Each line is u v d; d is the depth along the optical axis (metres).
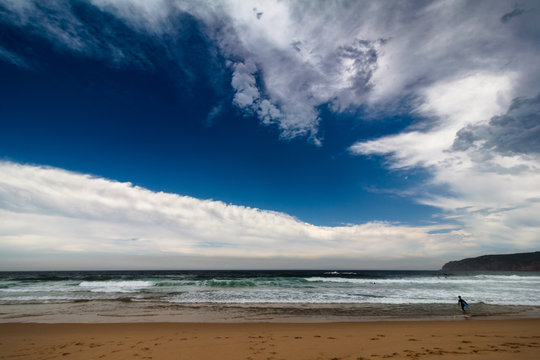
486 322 11.80
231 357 6.53
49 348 7.54
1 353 7.08
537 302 18.34
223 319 12.65
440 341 7.99
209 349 7.29
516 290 25.48
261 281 34.31
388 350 6.96
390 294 22.27
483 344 7.56
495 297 20.80
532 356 6.22
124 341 8.31
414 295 21.73
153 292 23.41
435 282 34.91
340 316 13.41
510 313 14.38
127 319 12.67
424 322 11.85
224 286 28.47
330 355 6.59
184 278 43.44
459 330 9.91
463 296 21.12
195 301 18.38
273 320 12.42
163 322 11.89
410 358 6.18
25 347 7.67
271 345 7.68
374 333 9.42
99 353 6.97
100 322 12.00
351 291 24.23
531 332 9.48
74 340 8.52
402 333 9.38
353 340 8.25
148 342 8.16
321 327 10.72
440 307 16.22
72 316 13.44
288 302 17.95
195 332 9.76
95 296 20.88
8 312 14.58
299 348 7.30
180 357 6.57
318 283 32.44
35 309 15.48
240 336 8.96
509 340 8.11
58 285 29.45
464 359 6.02
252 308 15.70
